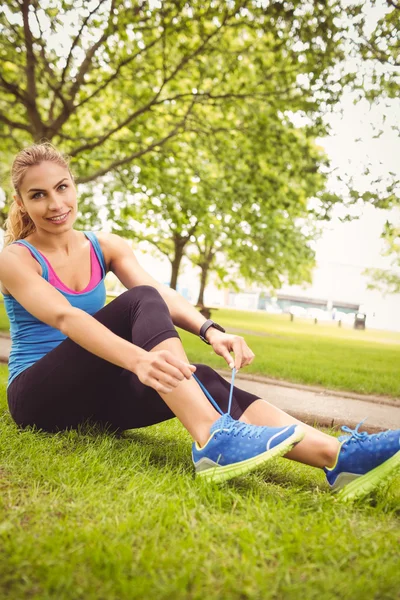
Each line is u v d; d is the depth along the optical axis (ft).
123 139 36.40
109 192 41.14
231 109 35.01
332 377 19.92
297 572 4.07
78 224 41.55
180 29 29.35
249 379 18.98
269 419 6.49
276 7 27.25
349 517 5.34
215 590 3.77
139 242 68.54
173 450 7.80
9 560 3.92
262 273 62.39
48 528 4.59
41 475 5.99
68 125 38.34
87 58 30.45
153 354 5.73
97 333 6.06
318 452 6.14
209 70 31.68
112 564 3.92
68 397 7.31
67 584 3.64
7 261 6.94
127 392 7.35
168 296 7.78
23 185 7.27
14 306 7.64
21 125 32.09
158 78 34.47
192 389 6.23
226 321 68.23
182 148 37.55
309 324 90.74
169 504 5.13
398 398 17.61
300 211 37.09
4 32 28.71
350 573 4.05
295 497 5.79
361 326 94.32
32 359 7.63
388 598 3.73
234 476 5.85
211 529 4.75
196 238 66.90
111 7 28.09
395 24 27.07
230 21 30.68
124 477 6.11
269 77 31.24
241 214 37.58
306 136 32.40
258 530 4.77
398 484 6.73
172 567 4.01
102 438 7.58
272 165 34.42
